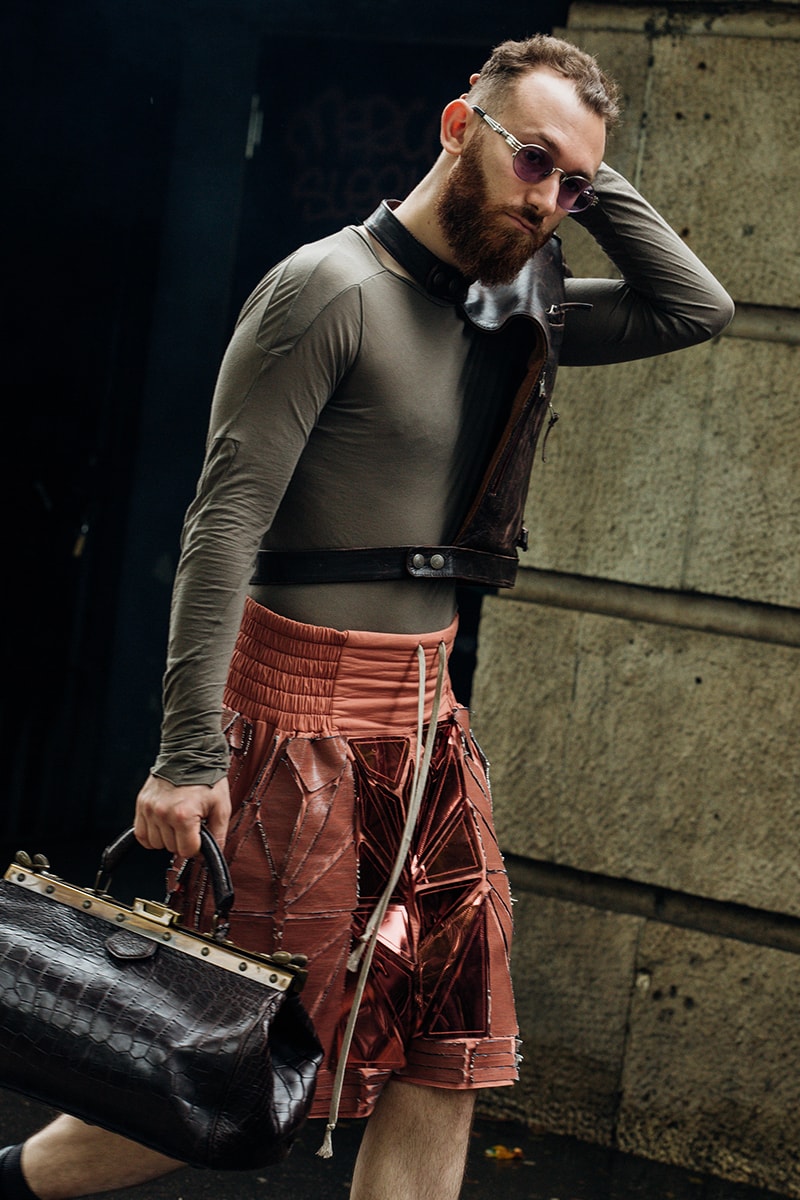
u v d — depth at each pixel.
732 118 3.90
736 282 3.89
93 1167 2.35
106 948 2.05
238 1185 3.55
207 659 2.12
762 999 3.88
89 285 6.25
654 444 3.97
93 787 6.64
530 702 4.09
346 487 2.27
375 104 5.85
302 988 2.07
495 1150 3.88
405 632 2.36
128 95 6.16
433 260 2.25
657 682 3.98
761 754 3.89
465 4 5.48
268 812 2.26
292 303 2.16
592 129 2.22
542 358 2.31
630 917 4.02
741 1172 3.88
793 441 3.86
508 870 4.17
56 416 6.20
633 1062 4.00
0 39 5.77
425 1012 2.33
